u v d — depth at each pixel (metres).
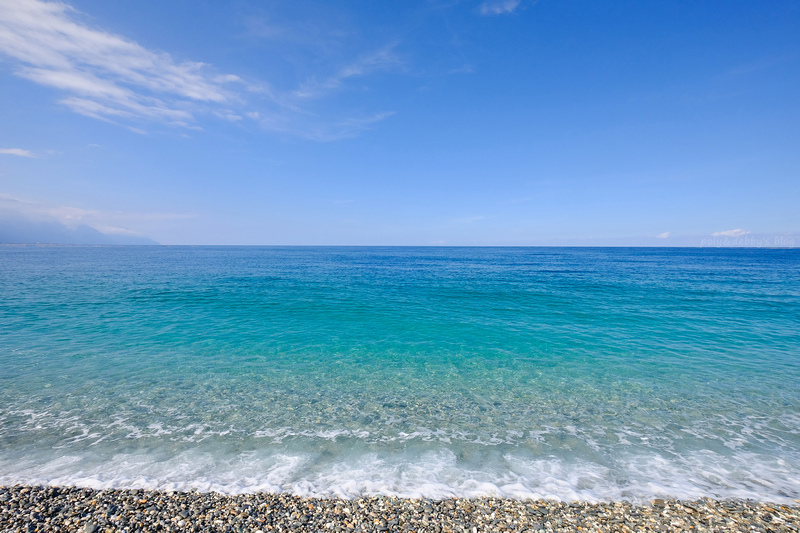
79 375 11.60
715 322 20.53
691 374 12.37
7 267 54.75
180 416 8.94
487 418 9.09
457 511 5.68
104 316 20.84
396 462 7.09
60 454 7.14
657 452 7.54
